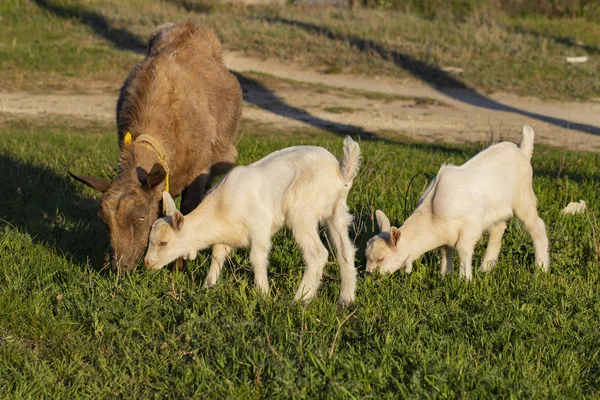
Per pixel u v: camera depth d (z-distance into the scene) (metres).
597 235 8.67
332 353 5.72
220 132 9.42
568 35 30.19
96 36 30.00
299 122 20.14
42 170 12.02
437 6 35.47
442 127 19.89
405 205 9.20
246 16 33.69
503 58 26.78
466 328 6.31
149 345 6.13
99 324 6.30
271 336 6.12
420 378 5.41
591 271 7.81
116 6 34.38
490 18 32.53
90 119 19.66
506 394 5.25
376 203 9.68
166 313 6.61
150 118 8.11
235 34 29.92
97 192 10.95
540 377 5.55
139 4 35.22
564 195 10.72
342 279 6.91
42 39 29.17
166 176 7.58
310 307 6.61
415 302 6.77
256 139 16.22
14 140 14.91
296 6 36.50
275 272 7.73
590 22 32.94
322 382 5.43
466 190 7.30
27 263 7.69
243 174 6.71
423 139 18.44
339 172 6.91
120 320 6.34
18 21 30.92
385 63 26.73
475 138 18.58
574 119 20.97
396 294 6.98
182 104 8.42
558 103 22.77
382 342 6.00
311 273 6.76
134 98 8.34
